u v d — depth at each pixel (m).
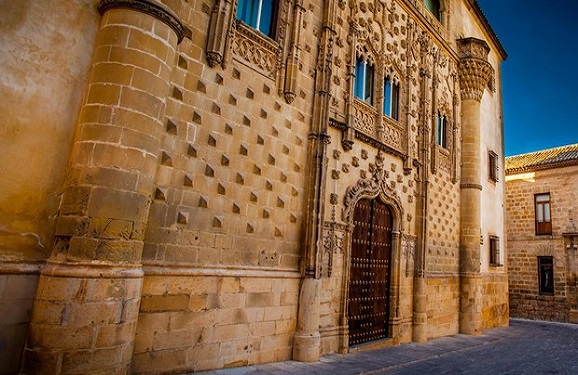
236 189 8.34
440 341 14.26
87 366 5.38
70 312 5.37
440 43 17.34
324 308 10.37
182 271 7.18
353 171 11.80
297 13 10.04
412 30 15.31
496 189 21.61
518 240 27.80
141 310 6.65
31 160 5.82
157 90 6.52
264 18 9.70
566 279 25.05
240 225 8.35
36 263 5.71
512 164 29.86
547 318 25.42
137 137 6.17
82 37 6.45
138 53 6.31
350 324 11.47
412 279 14.12
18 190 5.68
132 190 6.06
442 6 18.66
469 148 18.25
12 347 5.39
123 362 5.77
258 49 9.13
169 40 6.79
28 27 5.91
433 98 16.33
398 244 13.48
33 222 5.77
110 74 6.16
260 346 8.52
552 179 26.91
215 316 7.70
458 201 17.78
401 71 14.45
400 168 13.96
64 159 6.13
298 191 9.84
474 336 16.02
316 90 10.47
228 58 8.38
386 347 12.25
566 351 13.95
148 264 6.81
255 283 8.51
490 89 22.48
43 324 5.34
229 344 7.91
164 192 7.11
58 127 6.10
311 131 10.27
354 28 12.01
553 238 26.08
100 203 5.76
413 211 14.48
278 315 8.98
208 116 7.94
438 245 15.93
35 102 5.90
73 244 5.61
